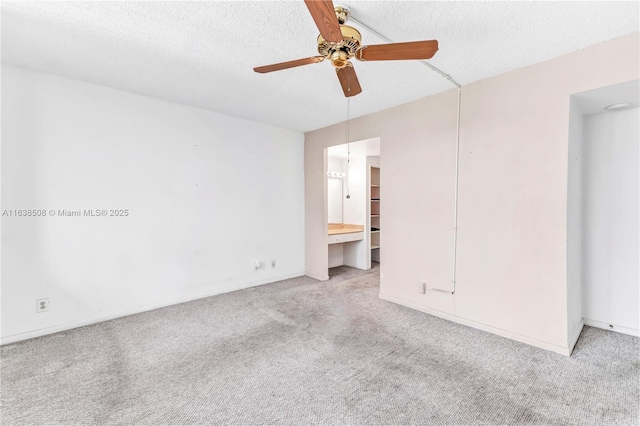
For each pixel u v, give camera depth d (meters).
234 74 2.57
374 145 4.25
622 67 1.96
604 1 1.60
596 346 2.35
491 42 2.03
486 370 2.04
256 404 1.72
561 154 2.21
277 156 4.31
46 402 1.73
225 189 3.76
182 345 2.41
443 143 2.90
